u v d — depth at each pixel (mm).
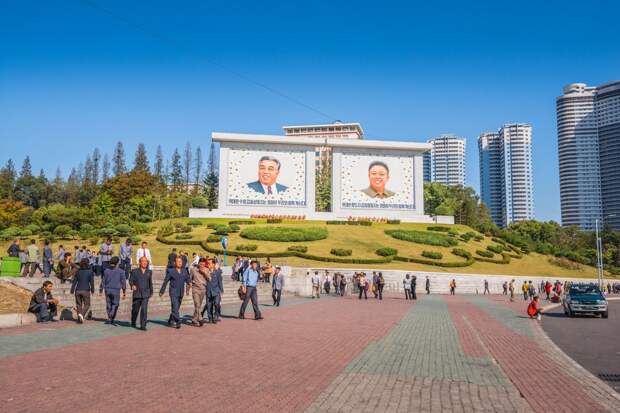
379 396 7770
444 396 7926
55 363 9609
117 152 137375
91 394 7410
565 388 8758
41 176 129625
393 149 77125
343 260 55062
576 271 71312
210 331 14953
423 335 15664
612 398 8094
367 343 13430
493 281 56094
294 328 16297
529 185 199750
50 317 16734
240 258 34125
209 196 120500
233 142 74250
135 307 15195
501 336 16297
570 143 171375
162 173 134875
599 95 169125
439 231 72875
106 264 24406
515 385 8898
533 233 117750
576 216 168250
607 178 165125
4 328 14633
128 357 10375
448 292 53344
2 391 7484
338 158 76188
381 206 76250
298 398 7473
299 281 38219
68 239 68125
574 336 17703
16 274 20578
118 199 106938
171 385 8062
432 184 120188
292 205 74312
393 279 51719
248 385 8211
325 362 10461
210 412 6656
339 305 28172
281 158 74938
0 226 81062
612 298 53938
